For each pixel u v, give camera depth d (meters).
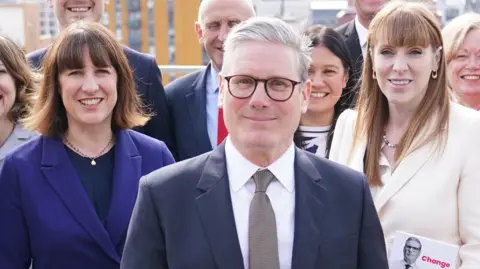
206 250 1.90
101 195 2.72
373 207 2.06
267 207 1.96
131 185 2.74
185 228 1.94
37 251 2.57
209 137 3.86
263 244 1.91
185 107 3.94
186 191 1.97
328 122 3.68
